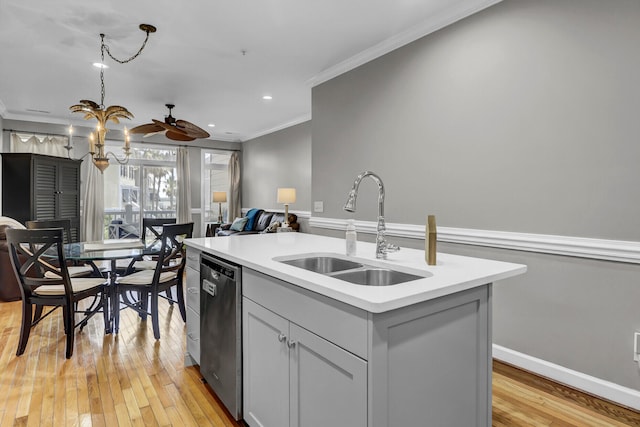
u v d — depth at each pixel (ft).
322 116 13.26
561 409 6.22
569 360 6.93
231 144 26.86
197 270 7.49
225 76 13.39
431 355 4.05
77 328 10.43
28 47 10.74
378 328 3.45
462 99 8.60
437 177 9.23
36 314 10.63
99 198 21.21
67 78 13.43
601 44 6.37
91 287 9.25
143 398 6.70
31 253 9.68
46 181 17.12
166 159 24.63
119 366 8.00
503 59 7.77
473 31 8.34
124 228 23.11
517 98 7.55
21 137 19.02
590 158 6.54
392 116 10.46
